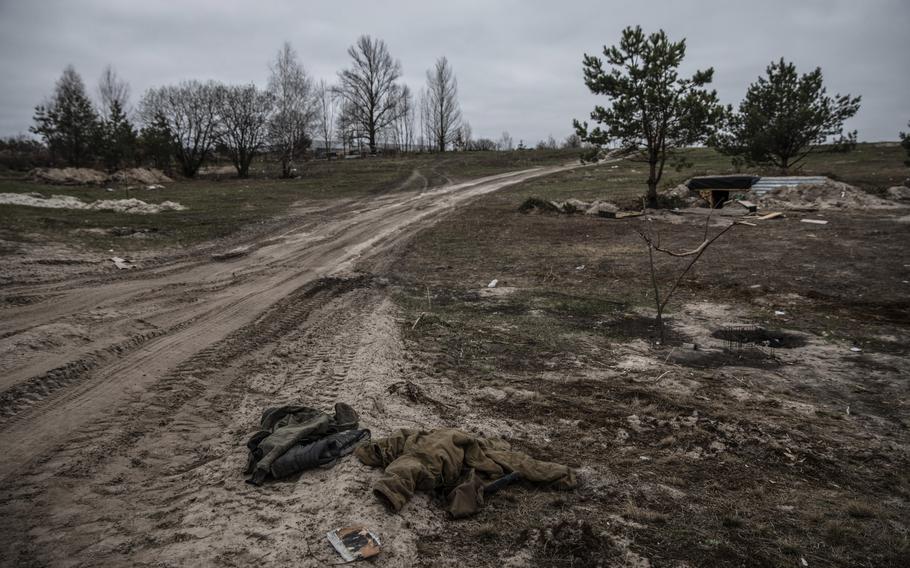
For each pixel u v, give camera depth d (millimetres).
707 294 11867
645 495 4805
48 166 46344
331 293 12125
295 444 5035
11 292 10320
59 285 11125
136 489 4629
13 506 4316
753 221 20953
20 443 5285
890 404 6723
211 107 46094
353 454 5129
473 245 18266
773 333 9422
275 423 5570
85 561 3695
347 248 17484
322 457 4984
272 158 58594
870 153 45906
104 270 12695
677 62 22625
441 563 3799
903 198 24781
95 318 9180
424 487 4602
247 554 3787
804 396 6980
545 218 23672
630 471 5238
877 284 11977
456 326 9938
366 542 3908
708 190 27000
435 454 4836
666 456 5570
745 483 5062
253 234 18938
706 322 10094
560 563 3852
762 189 26047
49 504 4367
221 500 4449
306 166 53750
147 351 7906
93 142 43438
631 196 28516
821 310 10516
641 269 14203
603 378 7578
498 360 8273
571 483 4855
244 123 45875
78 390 6520
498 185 38000
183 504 4395
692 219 22016
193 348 8164
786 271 13305
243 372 7398
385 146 78812
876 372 7695
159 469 4969
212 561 3709
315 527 4094
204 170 53781
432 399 6742
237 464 5043
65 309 9594
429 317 10445
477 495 4523
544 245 17938
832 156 44781
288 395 6672
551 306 11297
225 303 10773
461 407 6578
